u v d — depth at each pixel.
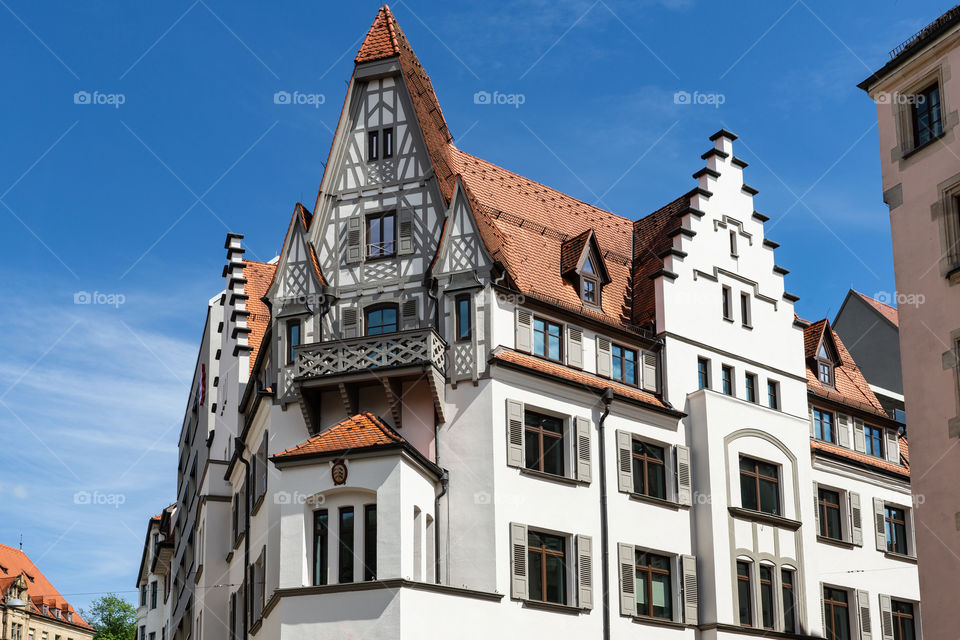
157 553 58.69
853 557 39.59
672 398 35.53
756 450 36.88
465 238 32.44
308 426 31.64
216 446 43.75
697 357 36.62
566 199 40.00
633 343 35.44
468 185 35.94
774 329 39.22
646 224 41.09
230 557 39.25
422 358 30.72
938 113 30.80
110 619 106.00
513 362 31.66
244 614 35.19
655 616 33.28
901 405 47.09
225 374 44.03
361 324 32.78
